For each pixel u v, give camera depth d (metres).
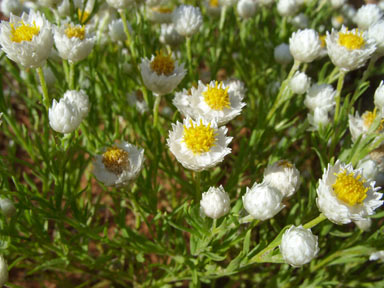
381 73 0.21
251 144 0.16
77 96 0.13
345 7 0.26
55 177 0.13
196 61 0.20
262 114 0.16
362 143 0.12
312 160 0.19
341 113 0.14
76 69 0.17
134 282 0.17
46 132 0.14
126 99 0.19
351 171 0.11
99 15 0.20
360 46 0.13
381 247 0.12
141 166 0.12
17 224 0.14
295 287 0.14
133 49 0.16
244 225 0.14
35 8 0.20
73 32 0.13
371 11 0.18
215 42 0.22
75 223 0.12
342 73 0.14
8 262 0.15
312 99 0.15
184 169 0.17
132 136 0.21
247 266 0.12
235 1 0.19
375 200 0.10
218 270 0.13
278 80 0.21
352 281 0.15
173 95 0.18
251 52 0.23
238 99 0.13
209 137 0.11
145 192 0.15
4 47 0.11
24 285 0.17
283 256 0.10
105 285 0.18
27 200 0.12
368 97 0.18
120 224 0.13
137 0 0.18
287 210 0.17
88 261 0.14
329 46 0.13
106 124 0.18
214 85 0.13
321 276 0.14
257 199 0.10
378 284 0.14
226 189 0.15
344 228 0.17
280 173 0.12
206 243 0.12
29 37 0.11
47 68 0.17
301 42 0.14
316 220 0.10
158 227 0.14
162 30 0.19
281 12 0.21
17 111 0.24
